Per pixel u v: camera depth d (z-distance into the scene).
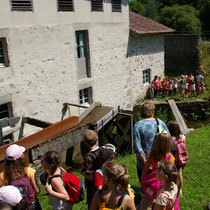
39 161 4.98
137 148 3.64
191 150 6.68
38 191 2.96
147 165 3.42
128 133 7.29
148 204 3.61
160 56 14.30
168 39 17.73
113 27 10.30
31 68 7.29
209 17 23.97
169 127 3.89
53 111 8.16
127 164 5.91
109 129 7.23
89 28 9.11
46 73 7.76
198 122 12.27
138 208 3.75
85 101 9.81
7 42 6.58
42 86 7.68
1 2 6.31
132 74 12.12
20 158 2.85
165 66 18.38
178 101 12.61
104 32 9.88
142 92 13.15
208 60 16.92
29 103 7.35
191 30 21.86
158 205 2.65
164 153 3.27
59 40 8.03
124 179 2.36
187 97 13.45
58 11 7.86
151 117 3.85
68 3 8.19
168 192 2.71
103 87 10.24
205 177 5.11
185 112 12.52
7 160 2.82
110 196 2.38
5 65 6.75
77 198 2.97
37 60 7.43
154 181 3.27
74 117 6.52
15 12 6.68
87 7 8.90
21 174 2.83
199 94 13.75
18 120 6.81
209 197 4.40
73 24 8.43
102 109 7.80
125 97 11.74
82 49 9.20
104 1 9.63
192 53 16.80
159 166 2.77
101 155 3.05
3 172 2.84
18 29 6.80
